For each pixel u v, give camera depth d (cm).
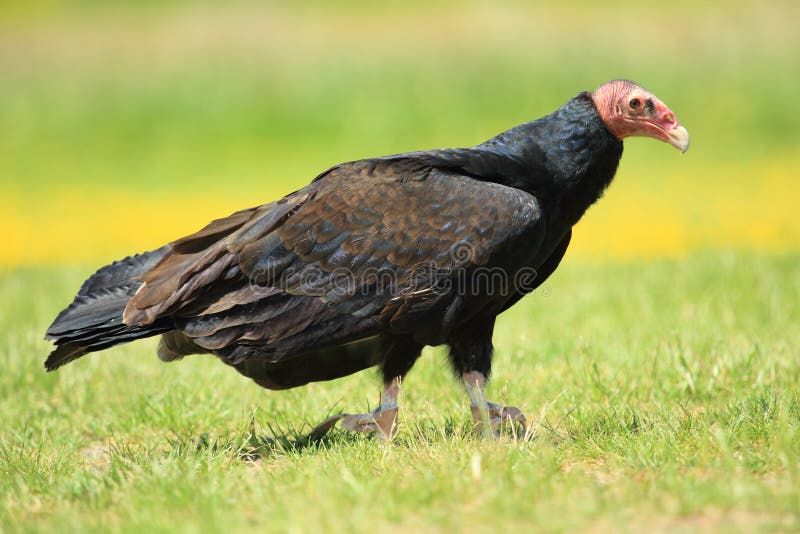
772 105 3183
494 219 818
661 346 1101
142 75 3641
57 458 861
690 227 2183
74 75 3697
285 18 4162
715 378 999
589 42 3625
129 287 868
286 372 871
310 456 813
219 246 826
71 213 2634
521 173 862
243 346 824
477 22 3931
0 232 2445
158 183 2920
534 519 630
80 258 2139
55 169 3073
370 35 3888
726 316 1239
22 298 1500
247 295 817
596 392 993
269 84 3484
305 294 817
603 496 661
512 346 1159
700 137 3052
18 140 3281
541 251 884
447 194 825
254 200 2705
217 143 3228
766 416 823
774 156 2889
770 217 2247
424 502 664
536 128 888
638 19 3812
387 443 831
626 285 1433
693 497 644
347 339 830
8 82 3666
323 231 820
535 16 3962
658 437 800
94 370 1138
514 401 989
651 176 2739
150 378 1115
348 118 3275
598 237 2164
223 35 3991
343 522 638
